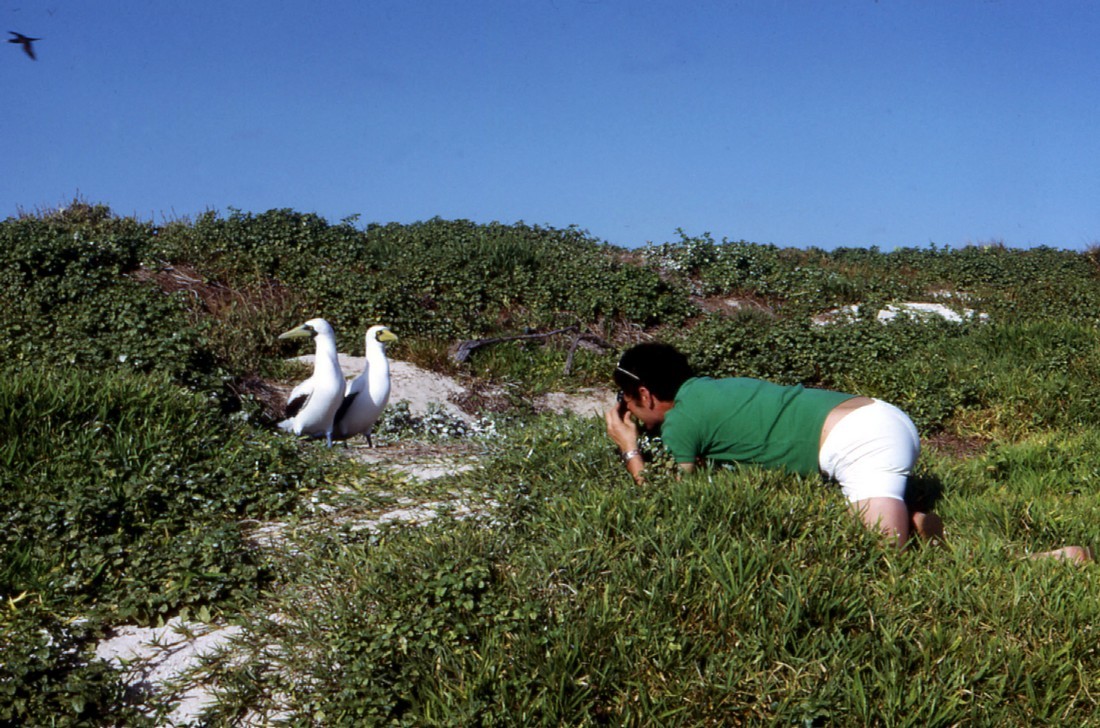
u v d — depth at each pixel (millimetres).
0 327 8281
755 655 3115
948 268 17359
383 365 7332
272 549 4398
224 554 4105
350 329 10594
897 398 9258
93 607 3805
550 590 3469
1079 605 3412
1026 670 3092
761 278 15102
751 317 12773
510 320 12078
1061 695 2988
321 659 3279
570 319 12172
